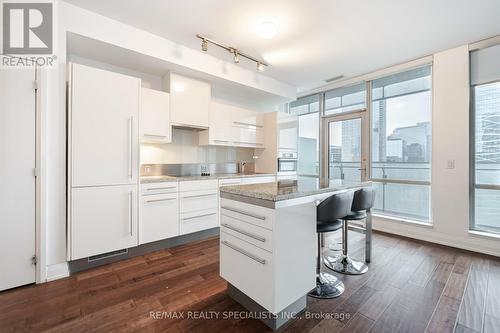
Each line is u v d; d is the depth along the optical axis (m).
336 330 1.51
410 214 3.57
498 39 2.72
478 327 1.53
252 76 3.77
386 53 3.16
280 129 4.23
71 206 2.20
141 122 2.79
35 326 1.53
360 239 3.28
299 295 1.62
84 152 2.26
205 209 3.21
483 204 2.93
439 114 3.13
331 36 2.73
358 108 4.09
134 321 1.59
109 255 2.50
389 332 1.49
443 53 3.09
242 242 1.68
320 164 4.66
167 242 2.97
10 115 1.94
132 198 2.55
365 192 2.23
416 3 2.14
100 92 2.34
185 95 3.23
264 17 2.37
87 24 2.29
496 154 2.84
